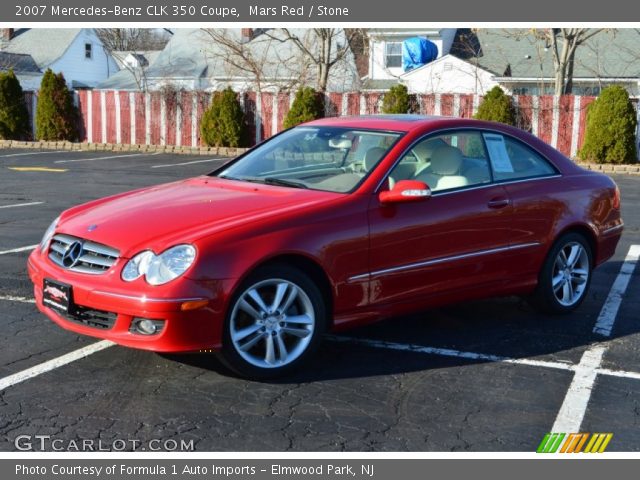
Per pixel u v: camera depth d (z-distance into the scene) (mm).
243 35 37156
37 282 4867
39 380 4602
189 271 4262
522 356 5273
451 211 5316
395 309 5148
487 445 3947
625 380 4863
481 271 5562
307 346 4746
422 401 4457
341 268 4797
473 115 23188
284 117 24953
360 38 28266
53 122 25859
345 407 4344
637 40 33125
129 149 25094
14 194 13078
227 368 4863
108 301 4336
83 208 5277
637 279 7629
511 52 34156
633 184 16750
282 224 4594
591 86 32000
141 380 4641
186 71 38469
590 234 6344
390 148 5293
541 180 6000
